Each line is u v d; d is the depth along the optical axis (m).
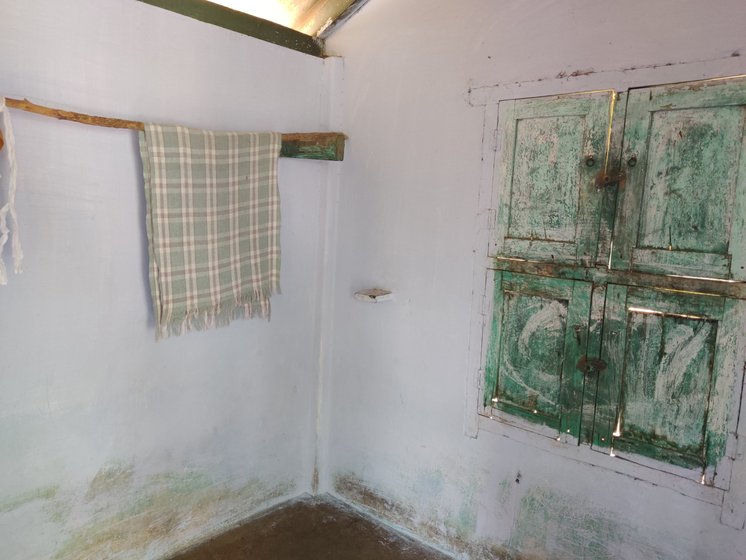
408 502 2.34
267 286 2.19
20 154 1.59
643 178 1.64
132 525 2.01
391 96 2.23
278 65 2.23
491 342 2.02
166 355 2.02
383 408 2.39
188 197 1.89
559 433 1.88
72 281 1.74
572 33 1.74
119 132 1.79
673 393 1.64
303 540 2.29
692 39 1.53
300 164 2.38
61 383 1.76
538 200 1.86
